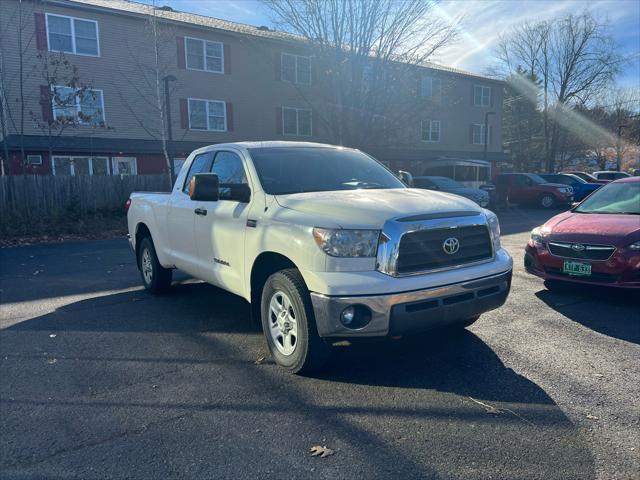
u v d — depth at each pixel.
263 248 3.96
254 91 25.69
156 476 2.57
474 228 3.87
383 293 3.33
